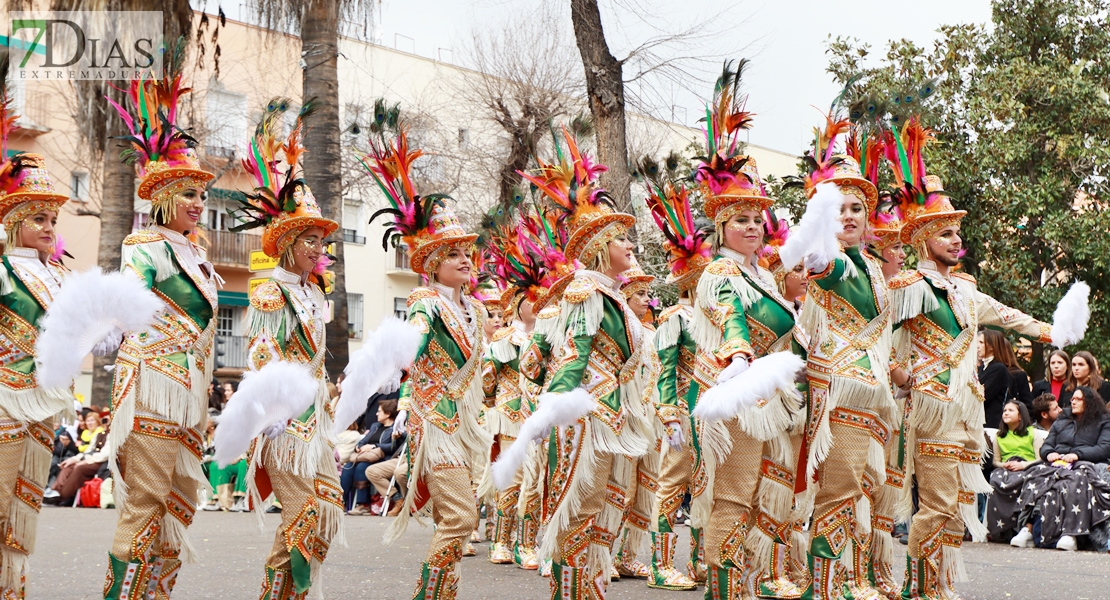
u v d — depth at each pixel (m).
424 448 4.96
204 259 5.02
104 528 10.06
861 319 5.12
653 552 6.49
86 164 20.86
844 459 5.02
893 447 5.75
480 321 5.28
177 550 4.91
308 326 4.83
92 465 13.62
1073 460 8.47
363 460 11.80
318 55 14.02
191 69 17.12
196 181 4.89
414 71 24.47
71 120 21.44
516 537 7.49
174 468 4.84
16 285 4.91
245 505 12.24
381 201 28.75
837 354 5.06
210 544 8.53
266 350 4.68
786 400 4.93
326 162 14.02
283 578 4.69
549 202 7.69
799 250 4.53
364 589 6.19
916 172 5.75
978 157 14.22
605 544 4.62
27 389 4.88
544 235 7.51
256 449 4.62
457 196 18.88
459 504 4.88
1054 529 8.25
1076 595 5.86
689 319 5.91
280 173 5.03
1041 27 15.33
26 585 5.01
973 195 14.34
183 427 4.77
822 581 5.01
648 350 4.80
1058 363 9.41
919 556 5.52
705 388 4.83
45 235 5.12
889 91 6.04
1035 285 14.37
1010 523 8.67
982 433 5.67
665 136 16.86
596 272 4.68
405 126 5.32
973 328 5.59
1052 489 8.34
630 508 6.25
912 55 14.88
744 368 4.28
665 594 6.20
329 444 4.83
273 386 4.12
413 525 10.36
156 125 4.91
